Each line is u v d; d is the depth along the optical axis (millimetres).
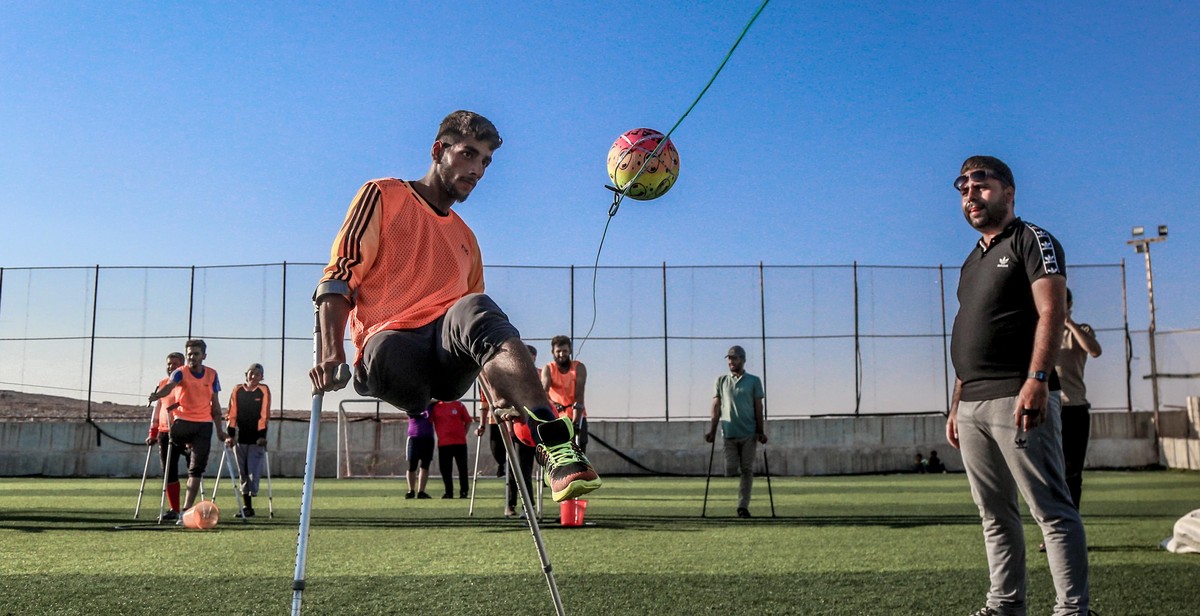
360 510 11633
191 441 9828
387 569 5852
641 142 3871
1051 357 3574
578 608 4453
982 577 5426
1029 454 3645
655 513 10953
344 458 22375
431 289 3008
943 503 12578
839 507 11836
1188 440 21469
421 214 3057
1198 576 5281
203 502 9031
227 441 10375
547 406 2604
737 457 10398
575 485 2496
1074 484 7203
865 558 6359
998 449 3859
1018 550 3895
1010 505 3891
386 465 22391
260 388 11031
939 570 5734
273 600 4680
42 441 22469
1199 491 14508
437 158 3127
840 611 4367
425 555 6621
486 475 21875
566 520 9000
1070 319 7230
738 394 10273
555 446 2559
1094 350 7109
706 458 22469
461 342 2742
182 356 10742
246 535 8219
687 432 22594
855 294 22938
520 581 5297
